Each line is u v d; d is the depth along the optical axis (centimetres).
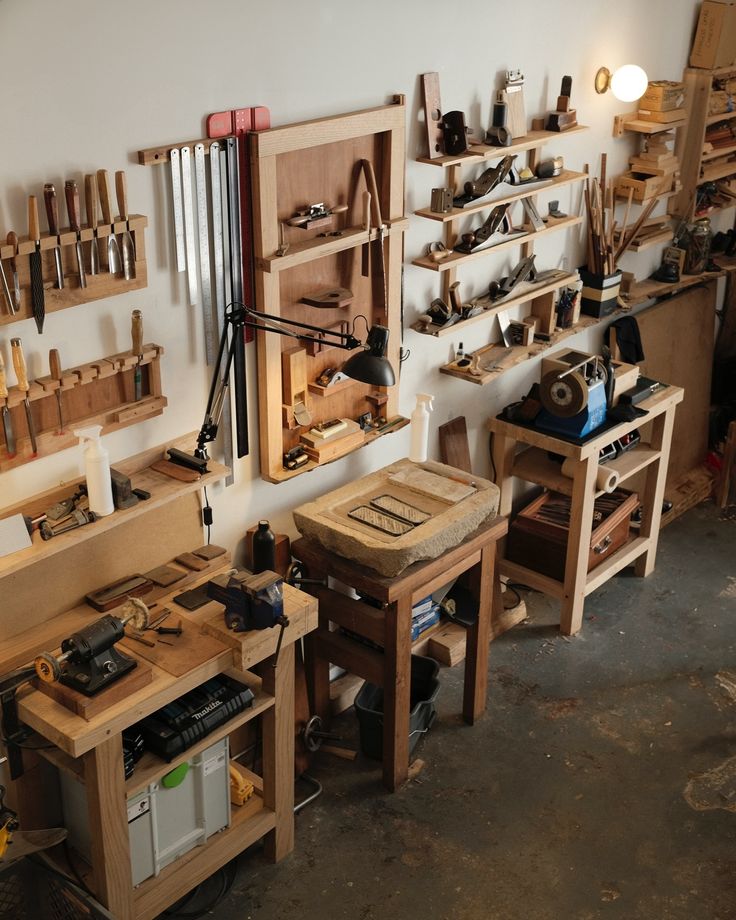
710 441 648
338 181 379
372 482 418
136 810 321
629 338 553
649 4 498
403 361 446
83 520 313
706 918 353
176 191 322
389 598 370
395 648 382
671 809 397
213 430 351
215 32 321
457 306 448
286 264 356
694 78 539
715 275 593
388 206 398
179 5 308
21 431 312
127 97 304
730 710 449
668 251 576
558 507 514
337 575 387
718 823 391
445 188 427
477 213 456
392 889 363
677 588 534
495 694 458
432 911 354
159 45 307
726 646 490
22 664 319
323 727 437
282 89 348
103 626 300
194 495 370
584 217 505
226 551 373
